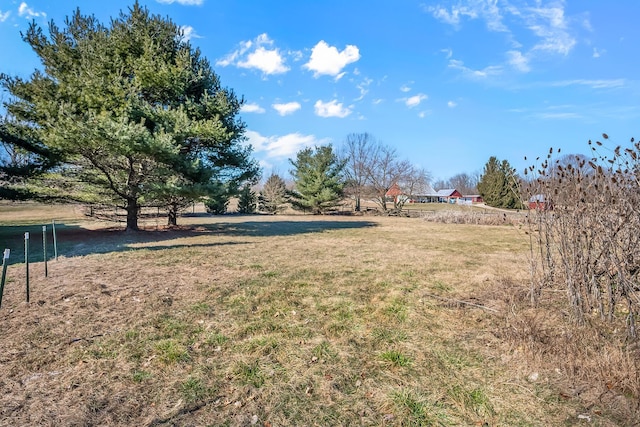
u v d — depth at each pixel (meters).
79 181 10.96
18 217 19.56
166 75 10.76
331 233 13.16
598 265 3.61
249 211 30.89
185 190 10.27
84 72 10.33
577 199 3.57
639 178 3.13
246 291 4.70
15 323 3.45
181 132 10.24
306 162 29.17
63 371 2.61
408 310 3.99
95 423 2.04
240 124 13.07
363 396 2.34
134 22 11.70
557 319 3.57
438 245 9.91
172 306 4.05
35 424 2.02
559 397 2.30
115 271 5.75
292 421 2.09
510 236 12.53
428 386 2.45
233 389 2.41
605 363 2.51
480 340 3.17
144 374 2.58
